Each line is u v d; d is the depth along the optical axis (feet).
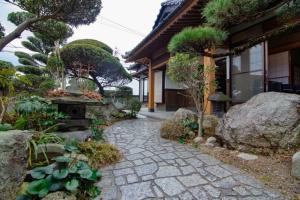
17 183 4.45
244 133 9.55
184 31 9.78
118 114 23.43
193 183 6.63
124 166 8.18
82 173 5.84
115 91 29.53
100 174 6.96
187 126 13.10
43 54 31.99
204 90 12.55
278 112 8.80
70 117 11.33
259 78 14.32
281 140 8.48
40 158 6.93
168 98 32.09
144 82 48.83
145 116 26.16
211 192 6.05
